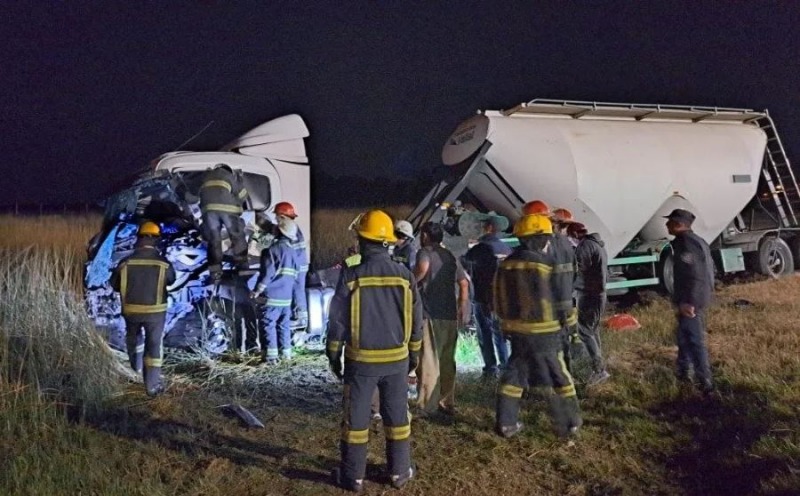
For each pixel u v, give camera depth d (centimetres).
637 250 1089
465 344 767
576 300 629
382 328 421
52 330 630
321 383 658
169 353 741
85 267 757
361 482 432
